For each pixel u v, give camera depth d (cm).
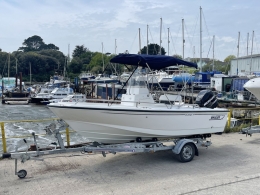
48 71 9488
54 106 612
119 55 679
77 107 595
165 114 661
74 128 641
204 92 789
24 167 634
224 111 770
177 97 791
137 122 636
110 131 640
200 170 618
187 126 704
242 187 507
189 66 751
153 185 527
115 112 611
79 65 8931
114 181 553
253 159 703
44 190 507
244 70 4141
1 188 516
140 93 711
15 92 4203
